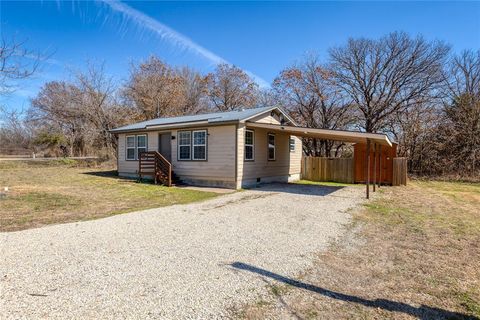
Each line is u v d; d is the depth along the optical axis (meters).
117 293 2.88
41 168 20.05
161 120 16.25
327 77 22.61
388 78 20.88
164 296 2.84
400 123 19.75
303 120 23.59
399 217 6.71
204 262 3.76
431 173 17.36
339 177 15.49
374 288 3.13
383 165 14.16
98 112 26.03
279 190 11.20
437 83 19.22
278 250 4.29
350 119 22.47
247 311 2.61
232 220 6.12
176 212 6.85
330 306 2.73
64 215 6.43
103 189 10.73
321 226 5.76
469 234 5.33
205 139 12.24
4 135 28.52
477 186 13.41
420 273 3.56
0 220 5.90
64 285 3.04
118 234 4.96
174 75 31.27
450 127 17.52
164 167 12.42
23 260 3.72
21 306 2.60
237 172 11.37
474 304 2.83
